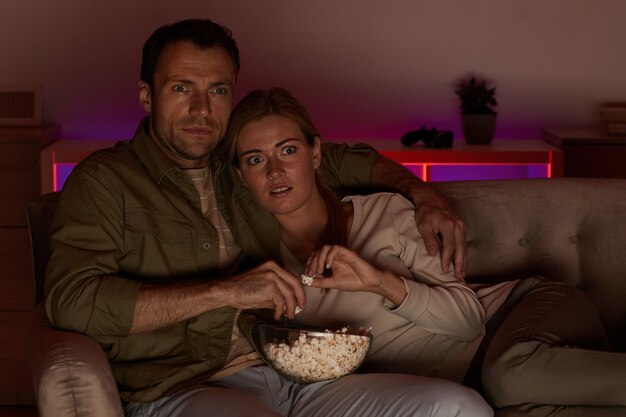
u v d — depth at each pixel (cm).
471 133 356
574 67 374
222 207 214
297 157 207
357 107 373
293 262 215
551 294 210
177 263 204
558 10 371
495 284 228
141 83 219
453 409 180
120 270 201
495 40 372
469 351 212
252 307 192
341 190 241
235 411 181
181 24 214
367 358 210
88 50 365
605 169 345
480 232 241
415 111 375
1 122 352
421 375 210
